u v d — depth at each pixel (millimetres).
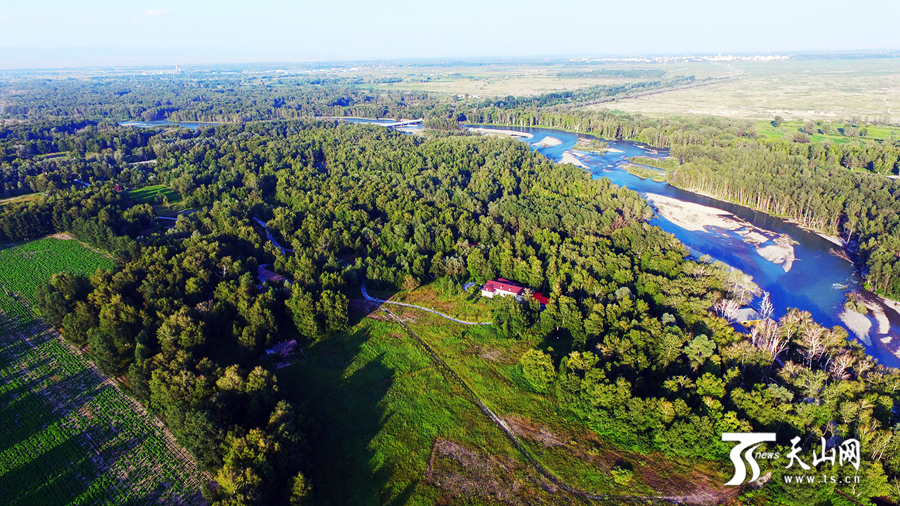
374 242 157125
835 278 145000
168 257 139625
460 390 95812
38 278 144250
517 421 87562
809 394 81750
